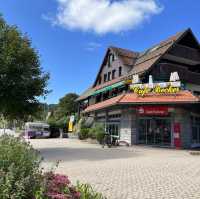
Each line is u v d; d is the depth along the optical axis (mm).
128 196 7969
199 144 30328
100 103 37188
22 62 20391
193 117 29828
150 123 29203
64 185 4949
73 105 69125
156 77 30234
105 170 12398
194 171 12164
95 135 30344
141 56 37781
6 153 4793
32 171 4852
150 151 22828
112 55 39844
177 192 8438
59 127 49062
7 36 20656
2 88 19578
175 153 21578
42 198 4199
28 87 20453
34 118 23141
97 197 5090
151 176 10953
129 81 30547
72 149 23281
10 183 4125
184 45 34031
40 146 26406
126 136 29641
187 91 27141
